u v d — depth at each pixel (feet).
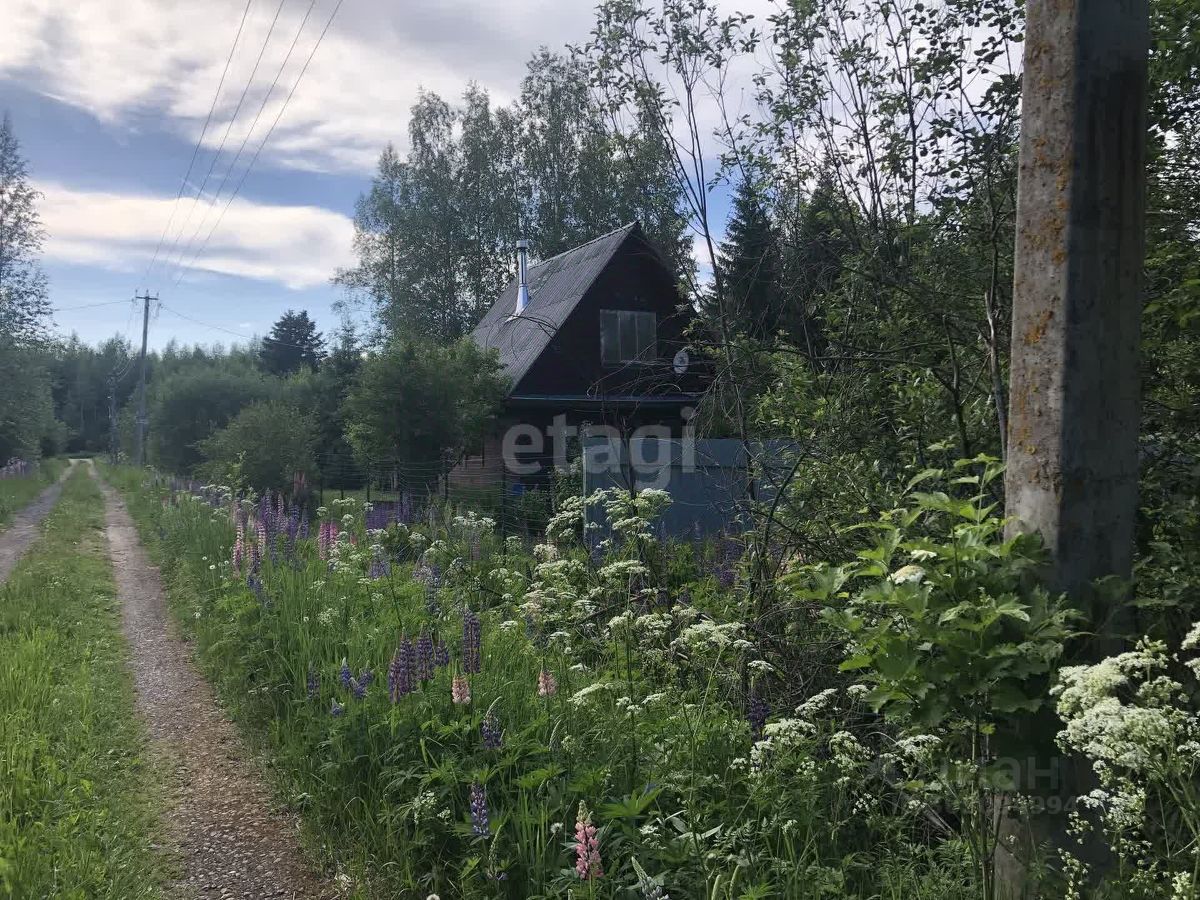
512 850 11.65
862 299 20.03
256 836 14.37
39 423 102.17
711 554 27.63
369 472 63.77
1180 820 8.51
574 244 110.32
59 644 25.34
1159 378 13.78
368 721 15.47
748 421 22.98
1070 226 8.79
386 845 12.82
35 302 92.58
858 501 16.55
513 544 31.35
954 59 18.13
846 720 13.46
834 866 10.78
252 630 23.15
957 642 8.24
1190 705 9.35
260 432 58.85
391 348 58.95
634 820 11.24
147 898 12.21
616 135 22.25
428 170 115.96
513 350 72.54
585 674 17.04
